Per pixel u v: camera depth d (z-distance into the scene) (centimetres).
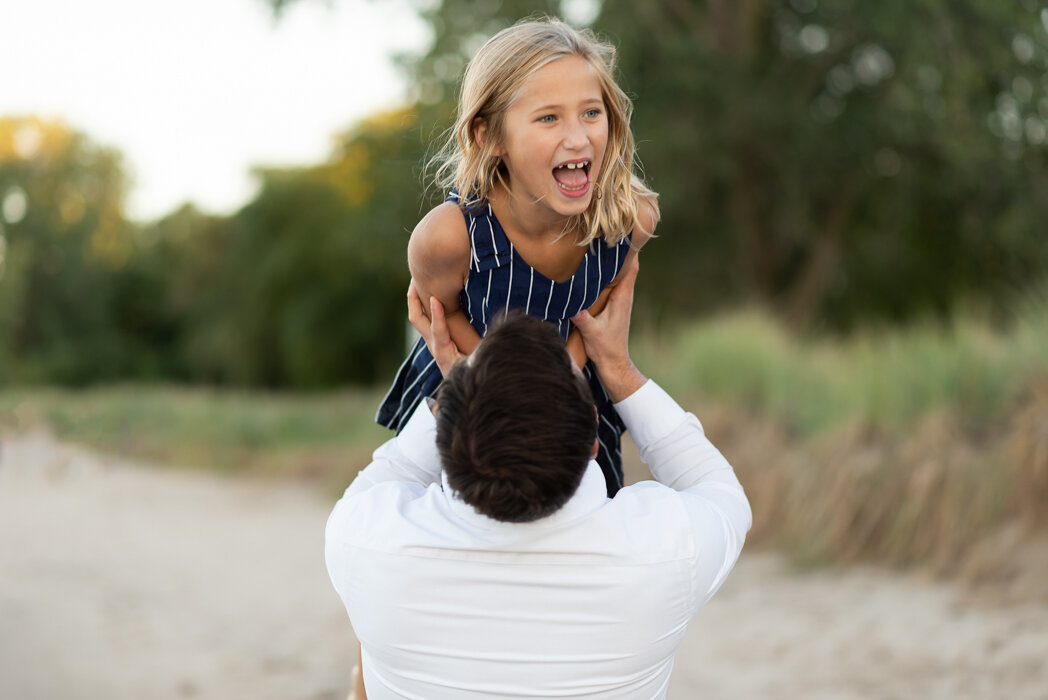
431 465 187
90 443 1479
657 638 161
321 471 1282
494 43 179
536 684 158
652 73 1401
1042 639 427
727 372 828
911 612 491
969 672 410
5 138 4325
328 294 3120
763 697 411
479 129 182
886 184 1608
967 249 1667
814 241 1716
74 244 4281
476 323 199
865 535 588
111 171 4475
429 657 161
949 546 546
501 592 157
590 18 1404
